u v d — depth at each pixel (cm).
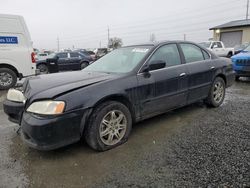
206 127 392
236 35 3098
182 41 456
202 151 306
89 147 329
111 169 274
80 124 296
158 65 376
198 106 521
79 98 294
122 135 339
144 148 324
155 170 268
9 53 819
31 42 871
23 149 329
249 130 373
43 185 248
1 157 307
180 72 416
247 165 269
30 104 292
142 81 359
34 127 273
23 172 273
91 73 382
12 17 817
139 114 364
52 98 281
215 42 1894
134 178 254
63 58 1678
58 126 278
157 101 383
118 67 391
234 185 235
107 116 322
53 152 318
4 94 741
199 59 475
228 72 532
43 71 1546
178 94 417
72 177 261
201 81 462
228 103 550
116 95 326
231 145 321
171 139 349
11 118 348
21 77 853
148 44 419
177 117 449
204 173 257
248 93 671
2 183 252
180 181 245
